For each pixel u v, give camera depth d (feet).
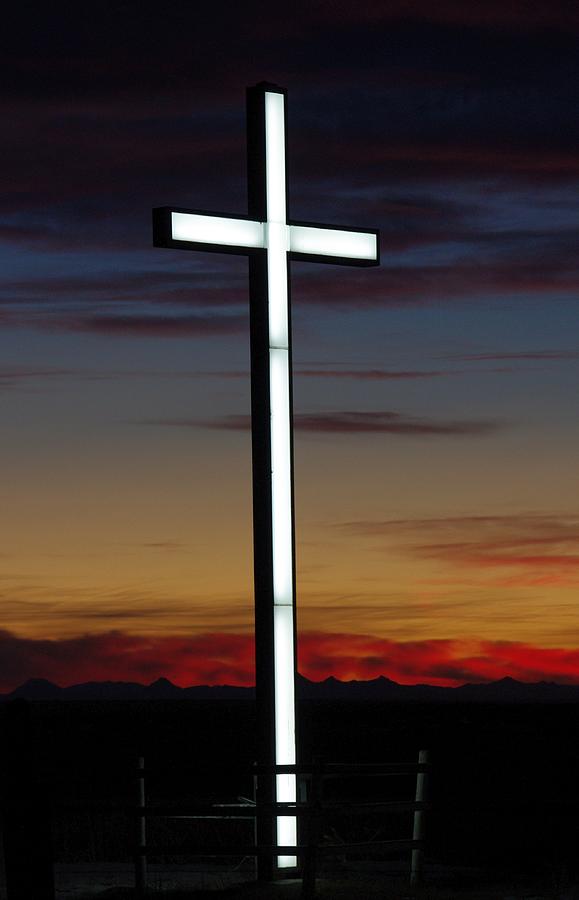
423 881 69.62
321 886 66.44
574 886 69.82
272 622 70.33
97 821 108.06
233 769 66.08
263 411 71.61
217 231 71.61
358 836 94.32
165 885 71.82
